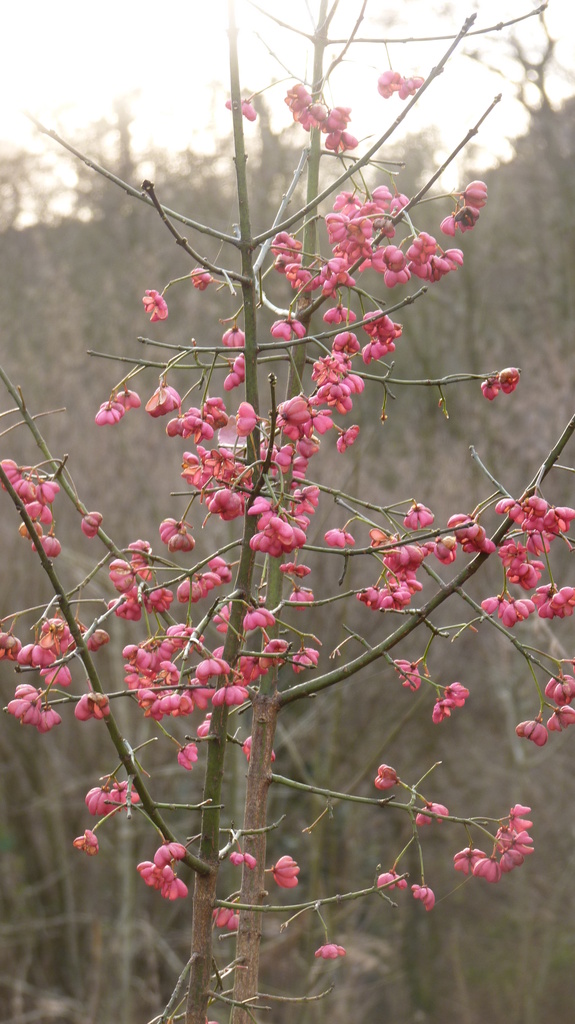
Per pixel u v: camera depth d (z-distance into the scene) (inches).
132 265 417.1
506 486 348.8
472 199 72.1
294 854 322.0
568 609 69.7
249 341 68.7
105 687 304.8
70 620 60.9
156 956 309.3
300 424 67.8
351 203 77.7
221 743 65.7
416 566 74.0
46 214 492.7
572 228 430.3
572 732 331.6
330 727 323.0
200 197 463.8
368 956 305.4
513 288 440.1
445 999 317.7
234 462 70.9
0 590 321.1
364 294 73.0
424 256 70.9
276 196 410.9
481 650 335.9
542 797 338.0
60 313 377.7
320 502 315.0
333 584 312.8
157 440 334.6
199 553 309.6
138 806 62.3
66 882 301.6
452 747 351.3
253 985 72.5
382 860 341.1
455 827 348.2
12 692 315.9
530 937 312.0
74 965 294.7
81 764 315.0
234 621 67.2
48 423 345.1
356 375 73.2
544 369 369.1
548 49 417.7
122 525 321.4
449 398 378.9
